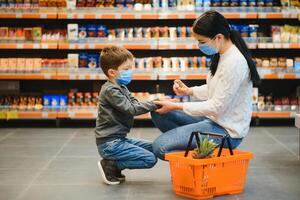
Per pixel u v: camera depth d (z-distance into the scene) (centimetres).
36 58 648
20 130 619
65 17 635
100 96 359
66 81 700
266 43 641
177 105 340
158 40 638
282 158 453
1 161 440
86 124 664
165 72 638
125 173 394
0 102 638
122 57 354
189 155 337
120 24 695
